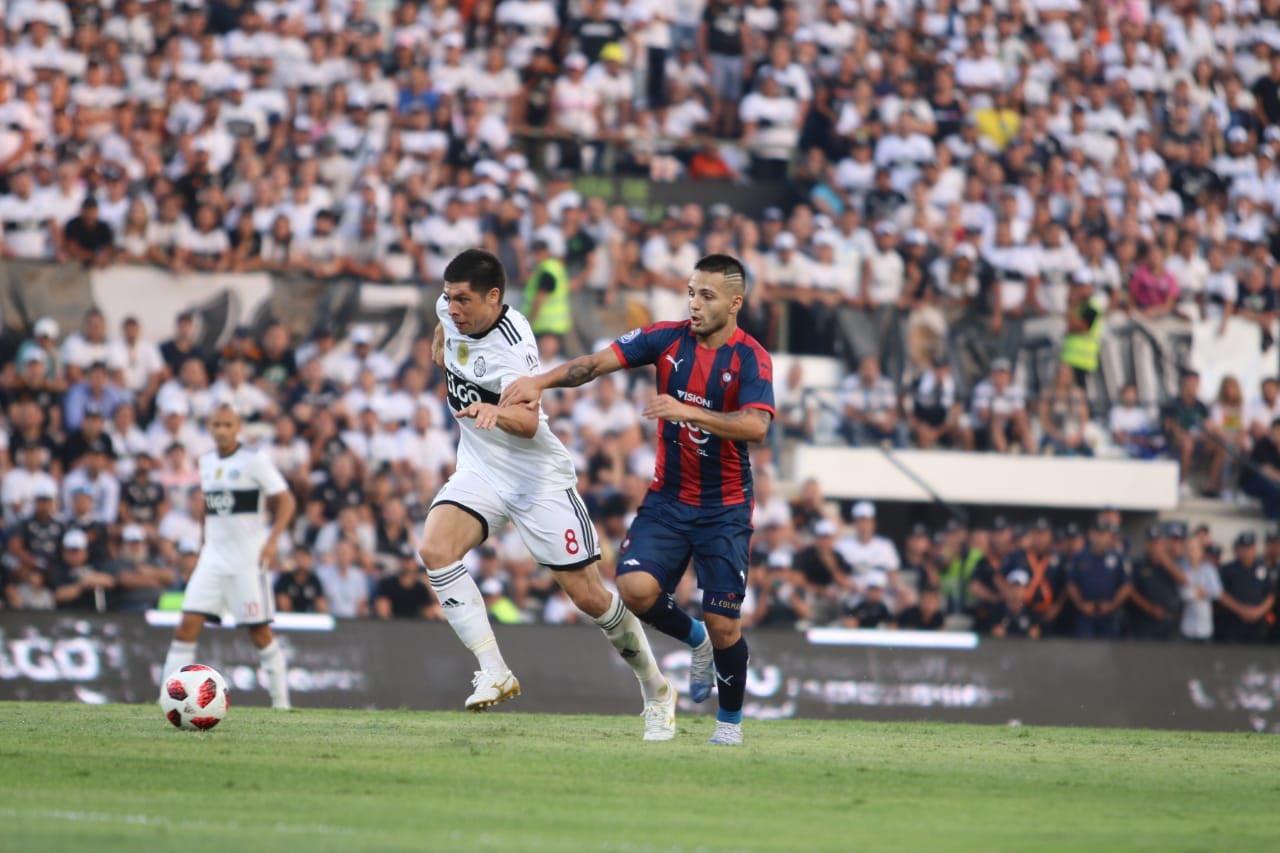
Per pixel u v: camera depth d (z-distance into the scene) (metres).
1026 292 67.81
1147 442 64.06
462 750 24.34
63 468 56.97
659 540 25.45
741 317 65.31
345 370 61.16
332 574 54.81
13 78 66.31
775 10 75.88
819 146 73.31
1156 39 78.56
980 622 57.16
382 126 68.75
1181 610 59.31
